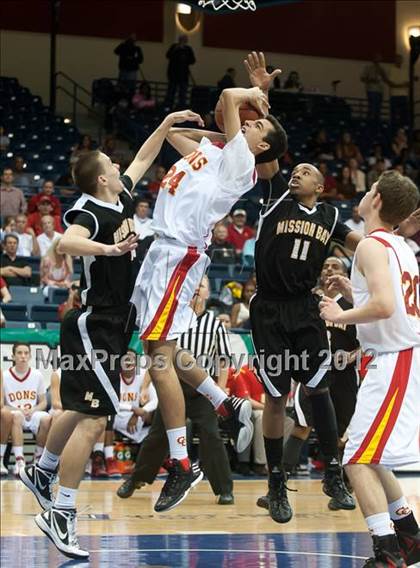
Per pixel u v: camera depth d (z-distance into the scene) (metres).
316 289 8.78
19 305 12.77
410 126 22.38
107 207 5.62
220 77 25.72
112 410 5.67
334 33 26.16
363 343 5.05
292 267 6.21
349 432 5.02
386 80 25.11
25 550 6.37
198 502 9.23
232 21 25.73
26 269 13.86
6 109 20.91
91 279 5.63
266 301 6.30
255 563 5.86
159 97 24.36
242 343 11.37
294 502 9.22
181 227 5.64
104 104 23.03
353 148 21.67
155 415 9.12
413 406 4.95
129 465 11.37
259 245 6.32
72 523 5.71
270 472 6.46
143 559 6.00
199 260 5.72
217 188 5.65
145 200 15.78
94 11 24.84
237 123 5.68
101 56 24.95
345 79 26.27
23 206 16.16
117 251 5.27
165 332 5.64
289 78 23.84
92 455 11.02
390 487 5.25
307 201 6.34
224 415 6.53
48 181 16.47
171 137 6.16
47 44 24.47
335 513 8.48
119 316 5.69
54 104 22.41
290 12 25.92
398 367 4.93
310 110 23.33
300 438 8.30
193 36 25.53
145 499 9.30
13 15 24.19
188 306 5.74
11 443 11.27
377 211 5.15
